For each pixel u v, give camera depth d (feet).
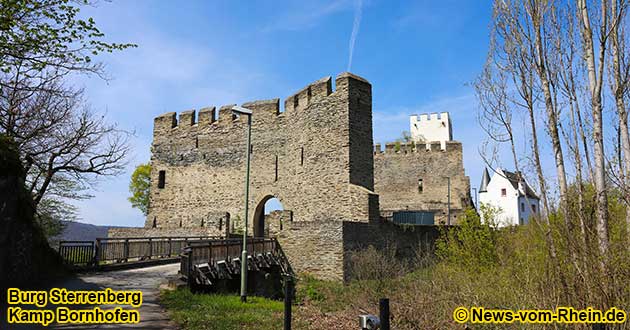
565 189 25.68
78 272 53.21
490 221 49.55
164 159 111.96
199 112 108.58
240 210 97.45
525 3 28.94
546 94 27.32
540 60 27.81
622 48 26.14
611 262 22.99
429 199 126.52
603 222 23.68
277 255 72.64
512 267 33.27
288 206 88.53
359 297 52.16
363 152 79.77
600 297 22.99
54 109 54.19
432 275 46.19
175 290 41.83
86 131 60.13
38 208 68.85
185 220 105.19
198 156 106.42
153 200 111.14
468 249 47.32
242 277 43.65
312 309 48.70
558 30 27.43
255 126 98.58
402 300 40.01
